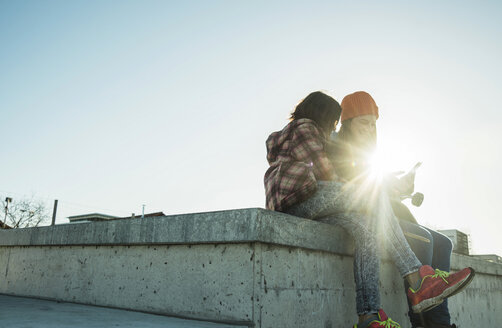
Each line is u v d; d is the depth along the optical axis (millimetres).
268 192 2186
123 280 2270
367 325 1801
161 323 1680
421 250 2217
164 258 2098
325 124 2188
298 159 2055
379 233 1959
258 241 1734
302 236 1938
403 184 2424
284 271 1849
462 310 3547
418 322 2254
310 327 1927
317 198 2043
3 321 1472
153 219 2170
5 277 3158
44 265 2852
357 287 1897
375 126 2488
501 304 4520
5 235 3287
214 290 1830
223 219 1846
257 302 1688
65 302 2547
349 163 2268
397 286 2652
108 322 1626
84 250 2582
